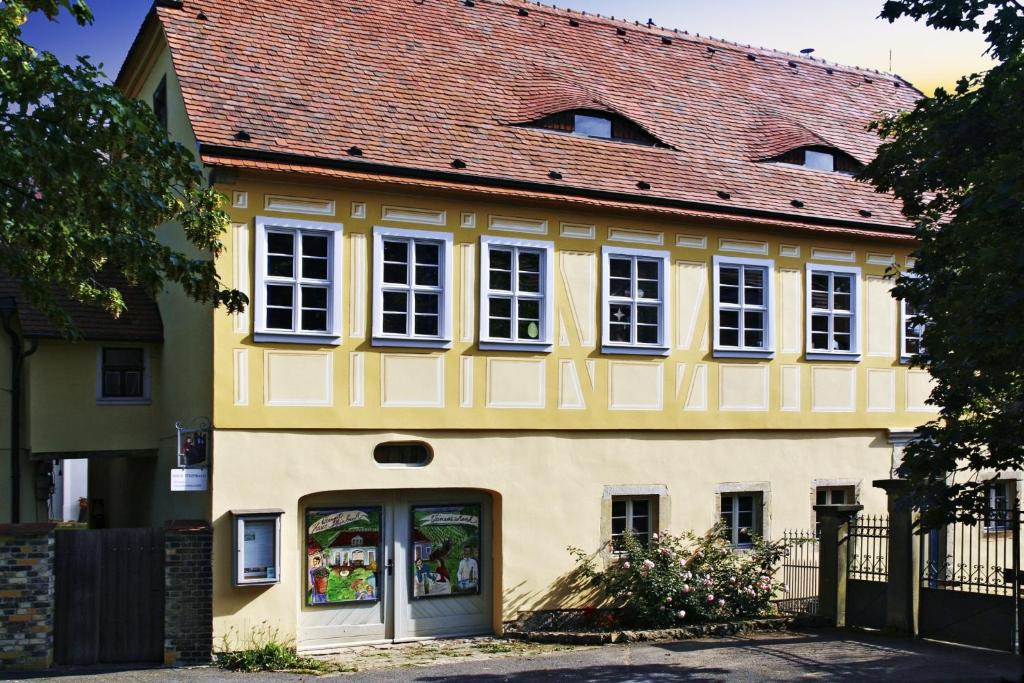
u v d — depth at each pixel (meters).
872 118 23.41
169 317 16.66
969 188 12.24
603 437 16.97
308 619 14.91
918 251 12.70
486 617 16.23
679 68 21.88
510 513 16.16
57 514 29.33
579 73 20.09
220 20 17.05
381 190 15.37
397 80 17.55
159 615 13.76
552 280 16.59
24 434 16.61
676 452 17.56
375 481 15.16
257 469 14.38
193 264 12.67
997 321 10.53
